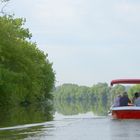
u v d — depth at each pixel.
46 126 24.00
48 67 95.69
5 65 60.12
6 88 57.94
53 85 101.38
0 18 61.34
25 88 64.25
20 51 62.00
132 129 21.22
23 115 36.88
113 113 28.27
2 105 62.12
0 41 59.12
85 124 24.50
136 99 28.55
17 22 67.00
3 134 20.00
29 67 65.56
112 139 17.33
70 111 56.56
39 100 92.06
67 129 21.88
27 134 19.86
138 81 29.31
